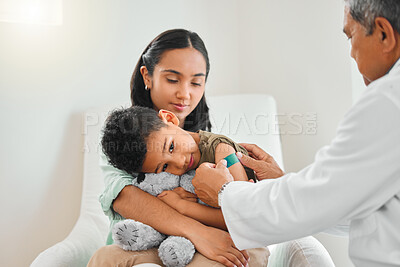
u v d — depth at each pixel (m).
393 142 0.81
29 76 1.84
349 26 0.95
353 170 0.83
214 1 2.32
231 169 1.21
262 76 2.32
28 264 1.89
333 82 1.99
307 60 2.10
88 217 1.66
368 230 0.89
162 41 1.37
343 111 1.96
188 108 1.42
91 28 1.97
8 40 1.79
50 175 1.92
